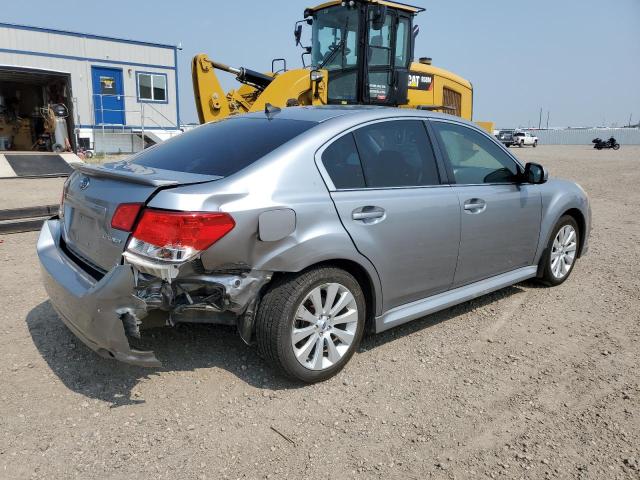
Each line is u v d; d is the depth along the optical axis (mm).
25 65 20828
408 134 3912
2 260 5711
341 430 2900
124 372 3420
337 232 3270
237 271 2998
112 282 2715
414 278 3793
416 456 2701
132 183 3012
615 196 12055
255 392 3246
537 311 4680
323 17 10984
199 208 2816
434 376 3502
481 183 4324
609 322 4453
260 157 3219
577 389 3359
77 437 2775
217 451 2703
